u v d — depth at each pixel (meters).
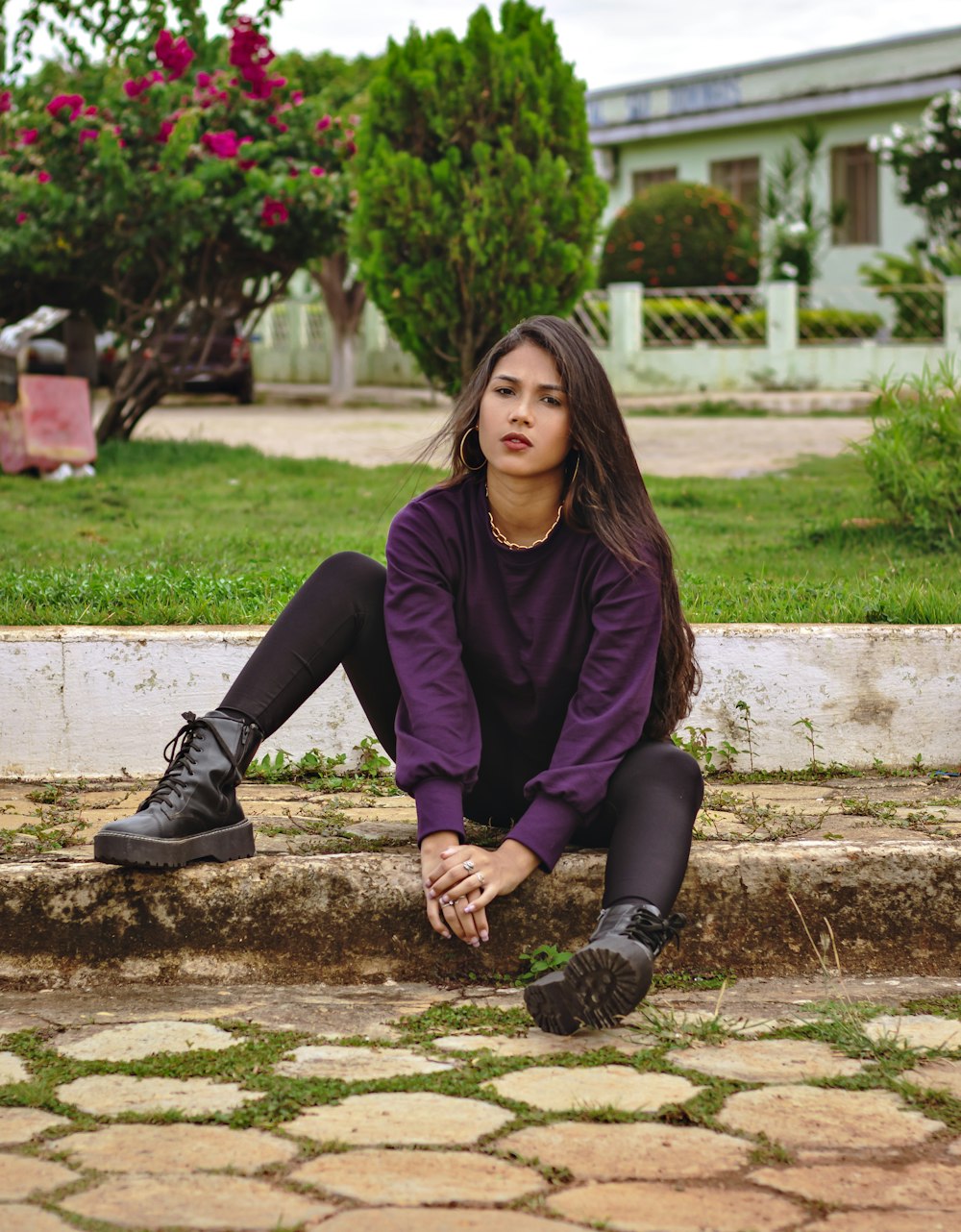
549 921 2.76
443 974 2.76
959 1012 2.56
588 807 2.57
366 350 23.22
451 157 9.43
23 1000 2.62
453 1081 2.22
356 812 3.33
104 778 3.70
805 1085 2.23
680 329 17.98
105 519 7.18
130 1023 2.47
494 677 2.73
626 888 2.45
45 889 2.69
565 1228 1.79
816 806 3.35
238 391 19.09
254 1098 2.15
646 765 2.60
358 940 2.75
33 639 3.66
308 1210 1.83
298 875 2.74
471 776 2.59
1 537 6.29
